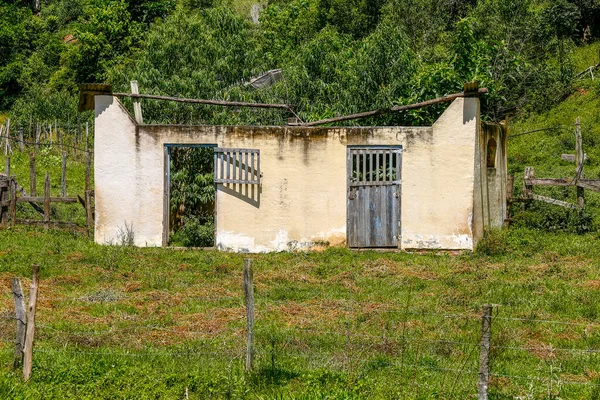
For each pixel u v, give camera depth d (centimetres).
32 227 2258
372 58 2552
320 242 2058
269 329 1304
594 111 3503
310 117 2442
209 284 1667
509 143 3450
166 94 2589
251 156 2059
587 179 2278
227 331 1303
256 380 1030
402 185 2038
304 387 997
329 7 4988
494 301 1519
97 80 5475
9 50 6275
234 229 2069
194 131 2069
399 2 4497
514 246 2031
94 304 1473
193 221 2195
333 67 2702
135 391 988
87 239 2144
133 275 1730
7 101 5778
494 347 1173
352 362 1109
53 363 1097
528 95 3747
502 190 2384
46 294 1542
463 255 1973
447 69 2448
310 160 2058
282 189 2062
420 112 2359
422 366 1116
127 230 2083
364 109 2464
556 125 3478
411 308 1451
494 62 3491
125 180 2088
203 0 6366
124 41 5622
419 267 1827
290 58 3228
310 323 1357
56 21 7306
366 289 1628
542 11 4462
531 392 993
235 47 2872
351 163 2052
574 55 4356
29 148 3678
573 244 2064
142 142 2081
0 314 1348
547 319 1398
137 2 6147
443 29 4400
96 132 2092
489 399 984
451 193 2025
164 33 2859
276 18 5053
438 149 2027
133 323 1345
